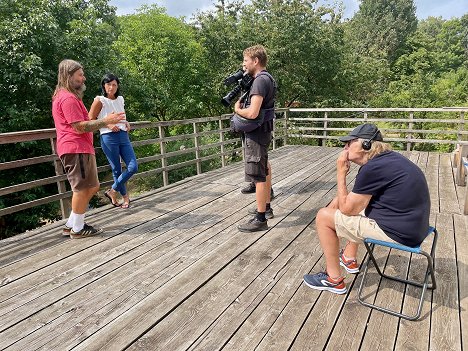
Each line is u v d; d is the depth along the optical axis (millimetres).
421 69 23781
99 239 3141
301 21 14289
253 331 1908
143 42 14766
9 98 8625
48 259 2766
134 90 12578
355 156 1950
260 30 14617
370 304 2111
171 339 1855
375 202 1995
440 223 3447
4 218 9133
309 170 5895
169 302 2176
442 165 6250
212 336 1874
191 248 2938
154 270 2576
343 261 2545
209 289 2326
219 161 12523
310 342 1818
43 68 8859
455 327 1922
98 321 2002
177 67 14836
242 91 3076
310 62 14375
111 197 3996
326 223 2148
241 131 3002
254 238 3121
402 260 2689
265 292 2279
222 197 4395
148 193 4586
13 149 9102
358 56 17000
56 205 9539
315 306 2123
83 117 2826
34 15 8312
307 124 13914
